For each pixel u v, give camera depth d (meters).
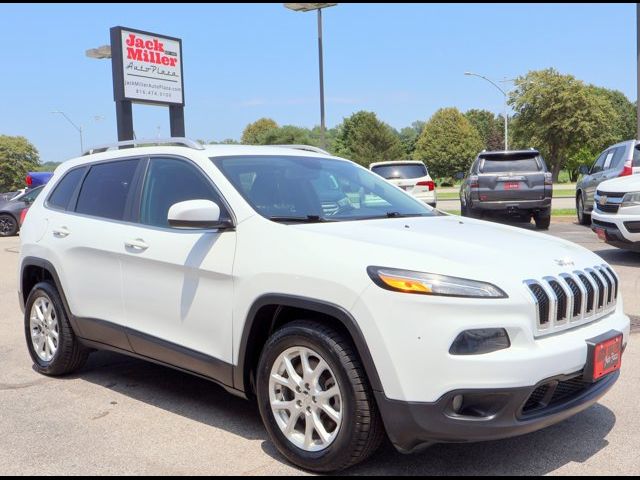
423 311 3.02
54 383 5.04
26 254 5.36
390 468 3.44
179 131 22.80
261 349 3.77
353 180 4.73
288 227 3.67
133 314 4.41
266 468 3.48
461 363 2.96
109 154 5.05
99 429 4.07
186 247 4.03
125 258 4.43
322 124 24.09
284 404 3.51
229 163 4.25
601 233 9.67
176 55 22.28
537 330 3.13
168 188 4.39
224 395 4.70
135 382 5.04
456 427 2.99
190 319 4.00
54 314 5.20
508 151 14.66
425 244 3.43
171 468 3.49
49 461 3.61
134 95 20.94
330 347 3.25
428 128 82.44
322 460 3.31
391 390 3.07
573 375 3.23
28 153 100.69
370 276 3.16
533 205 14.26
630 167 12.45
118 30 20.44
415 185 18.08
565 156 62.53
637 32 17.12
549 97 60.22
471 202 14.63
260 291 3.56
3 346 6.20
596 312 3.52
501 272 3.16
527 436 3.82
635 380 4.74
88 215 4.93
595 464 3.45
